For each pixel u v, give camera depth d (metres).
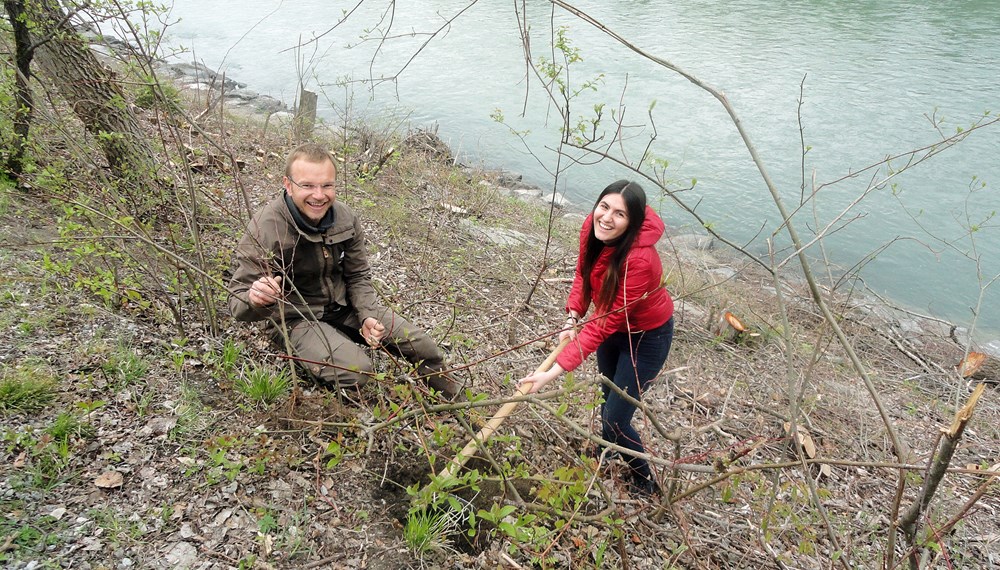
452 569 2.69
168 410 2.99
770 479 3.88
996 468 2.10
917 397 5.38
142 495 2.57
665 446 4.02
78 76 4.09
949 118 12.70
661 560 3.10
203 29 18.34
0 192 4.11
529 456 3.42
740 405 4.64
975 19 20.47
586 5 23.25
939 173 10.73
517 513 2.92
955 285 8.16
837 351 5.93
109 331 3.35
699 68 16.06
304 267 3.21
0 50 4.10
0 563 2.16
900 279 8.23
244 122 8.99
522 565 2.79
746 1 24.06
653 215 3.02
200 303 3.74
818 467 4.05
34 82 4.42
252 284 3.04
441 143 9.95
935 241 9.01
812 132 12.24
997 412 5.38
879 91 14.30
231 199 5.28
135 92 4.35
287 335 2.92
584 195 10.31
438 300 4.92
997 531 3.81
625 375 3.21
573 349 3.07
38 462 2.55
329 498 2.81
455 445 3.07
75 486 2.53
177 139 3.52
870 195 10.08
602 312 3.04
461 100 13.86
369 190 6.89
